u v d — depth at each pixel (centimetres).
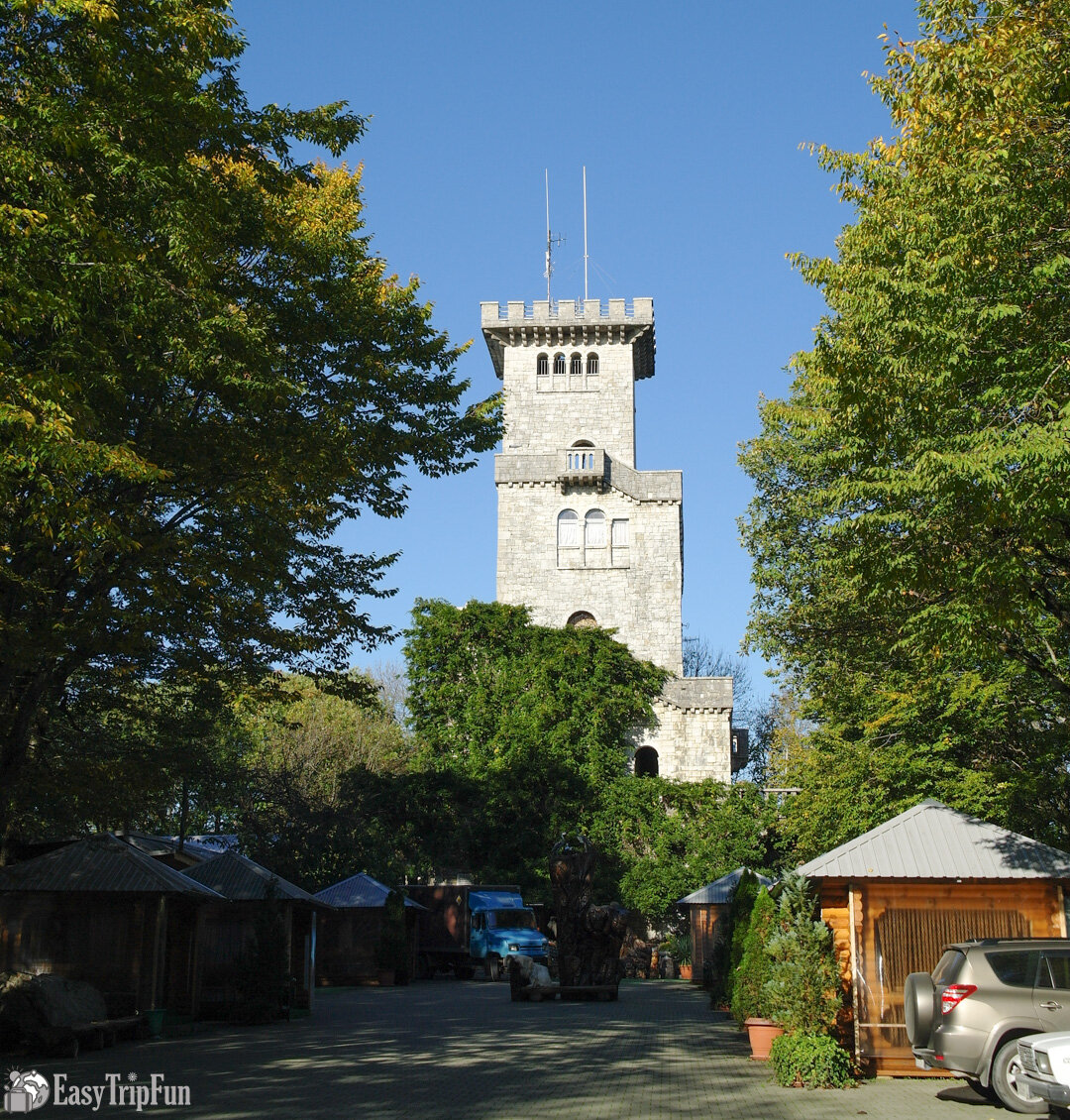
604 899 5097
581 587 6084
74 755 2402
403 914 4353
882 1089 1616
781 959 1770
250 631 2086
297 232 1991
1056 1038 1263
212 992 2902
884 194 1695
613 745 5531
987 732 2830
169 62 1491
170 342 1578
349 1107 1465
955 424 1530
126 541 1437
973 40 1493
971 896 1773
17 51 1338
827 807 3084
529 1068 1844
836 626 2894
